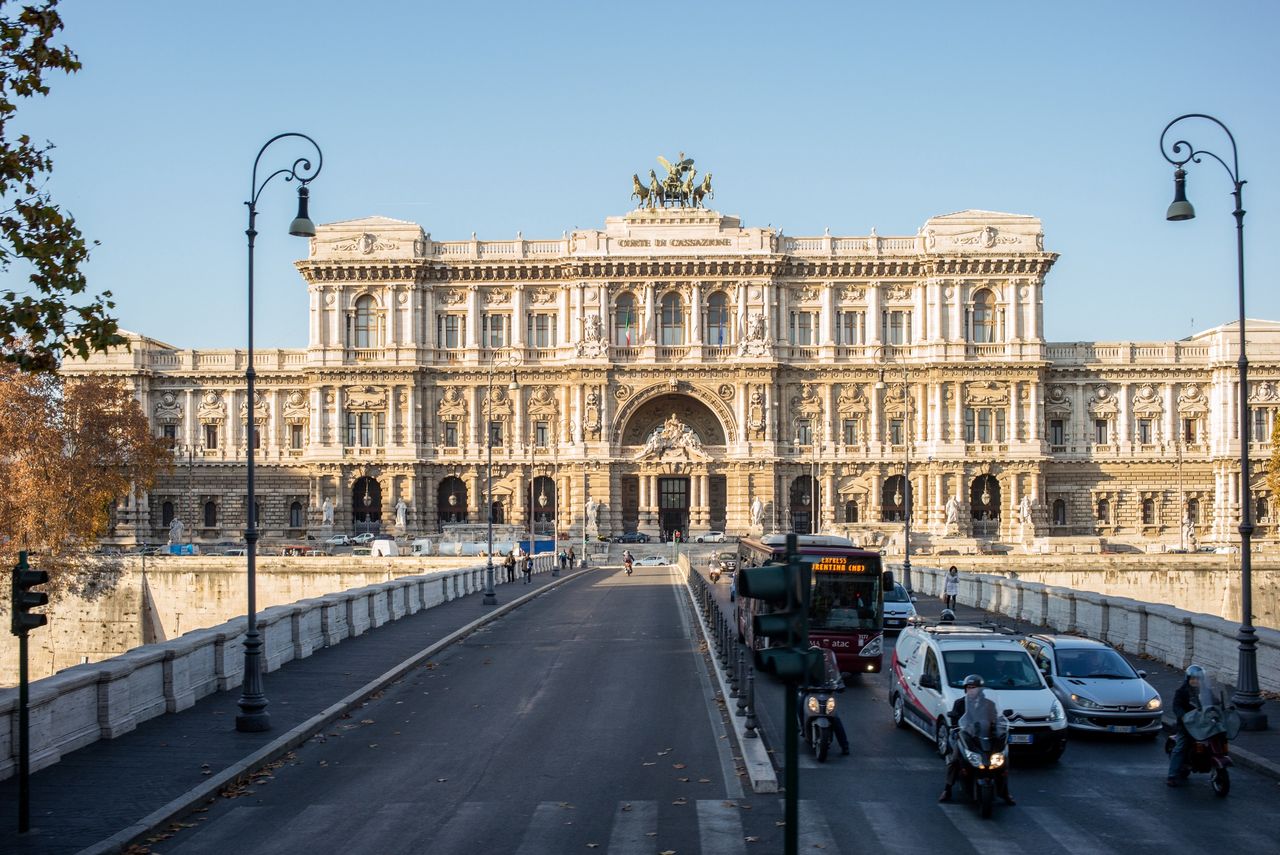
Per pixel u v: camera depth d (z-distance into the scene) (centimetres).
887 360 15238
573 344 15238
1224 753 3083
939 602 8619
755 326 15050
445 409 15338
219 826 2752
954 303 15212
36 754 3159
